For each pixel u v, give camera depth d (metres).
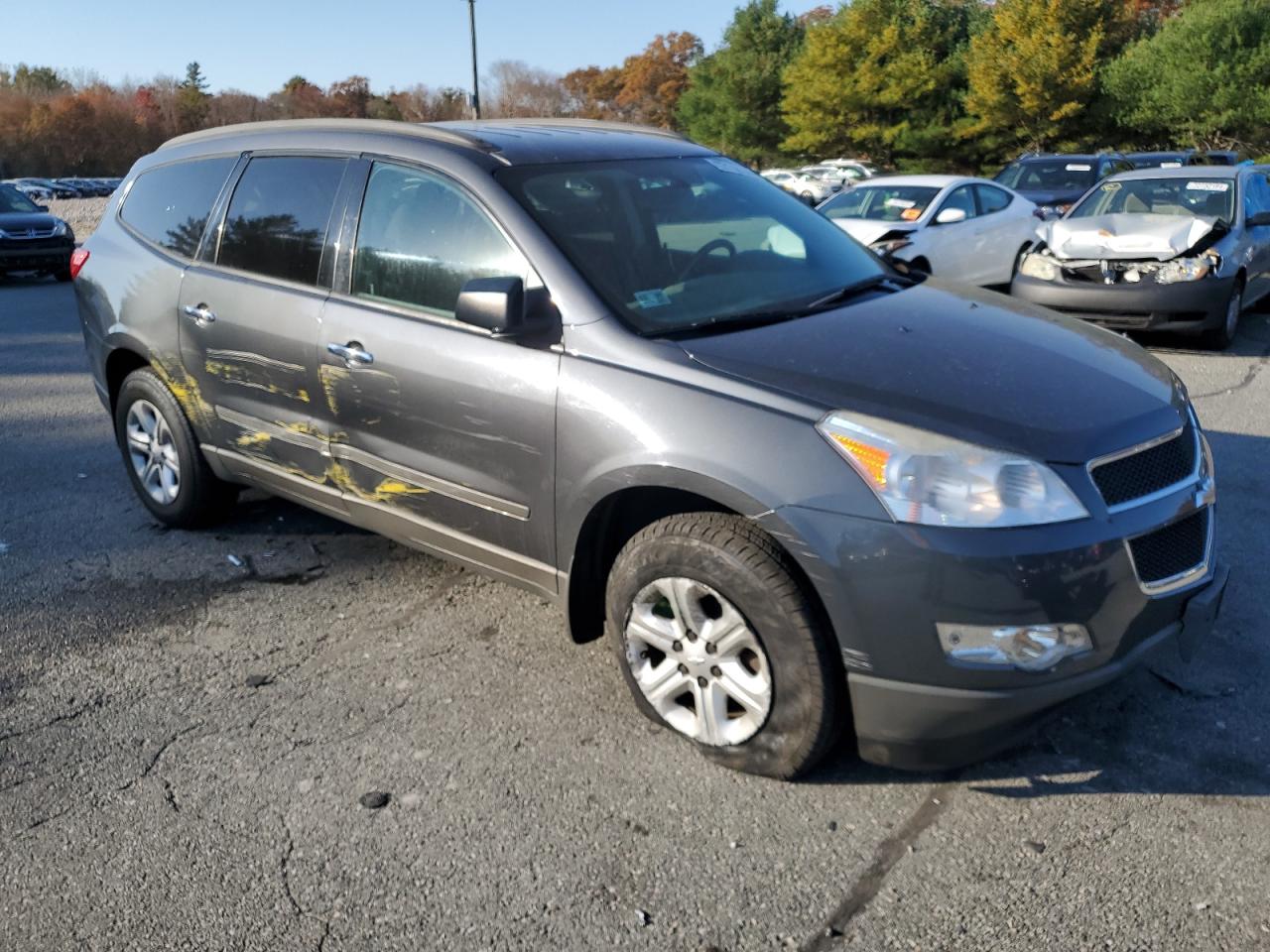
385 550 4.86
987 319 3.56
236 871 2.79
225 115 93.44
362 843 2.88
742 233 3.95
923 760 2.89
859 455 2.77
